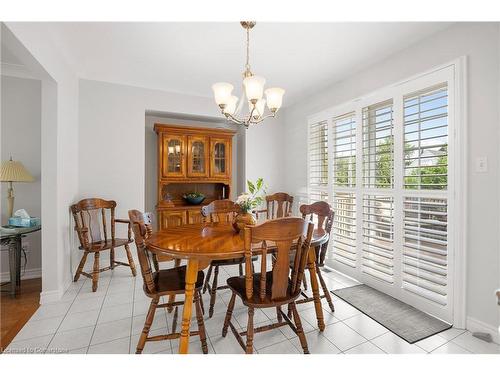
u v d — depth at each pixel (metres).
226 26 2.07
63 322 2.07
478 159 1.87
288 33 2.16
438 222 2.11
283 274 1.60
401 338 1.88
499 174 1.76
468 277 1.94
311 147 3.70
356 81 2.95
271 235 1.50
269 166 4.32
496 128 1.77
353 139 2.98
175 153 3.88
